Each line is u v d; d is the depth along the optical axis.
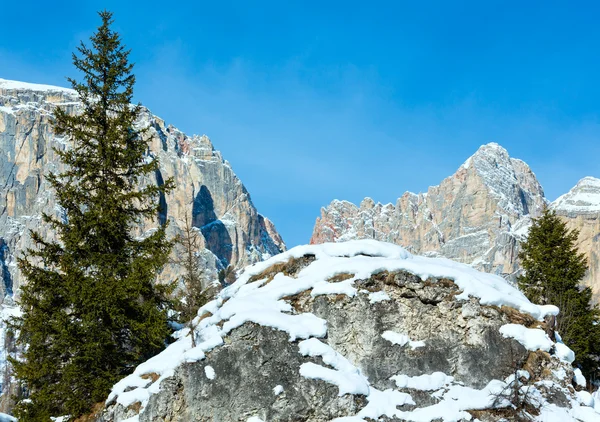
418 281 23.23
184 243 28.42
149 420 21.34
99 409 24.42
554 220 43.19
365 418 20.36
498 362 21.88
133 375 23.16
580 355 36.16
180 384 21.66
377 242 25.30
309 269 24.59
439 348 22.27
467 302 22.80
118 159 29.17
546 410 20.75
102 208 28.11
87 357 24.92
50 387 25.11
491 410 20.77
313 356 21.52
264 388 21.03
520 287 41.59
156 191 29.25
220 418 20.94
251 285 25.20
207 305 25.89
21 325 26.39
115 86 30.42
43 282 26.41
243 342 21.78
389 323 22.66
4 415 28.62
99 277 26.94
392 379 21.77
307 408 20.67
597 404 21.58
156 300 27.58
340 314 22.77
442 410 20.70
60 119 29.22
